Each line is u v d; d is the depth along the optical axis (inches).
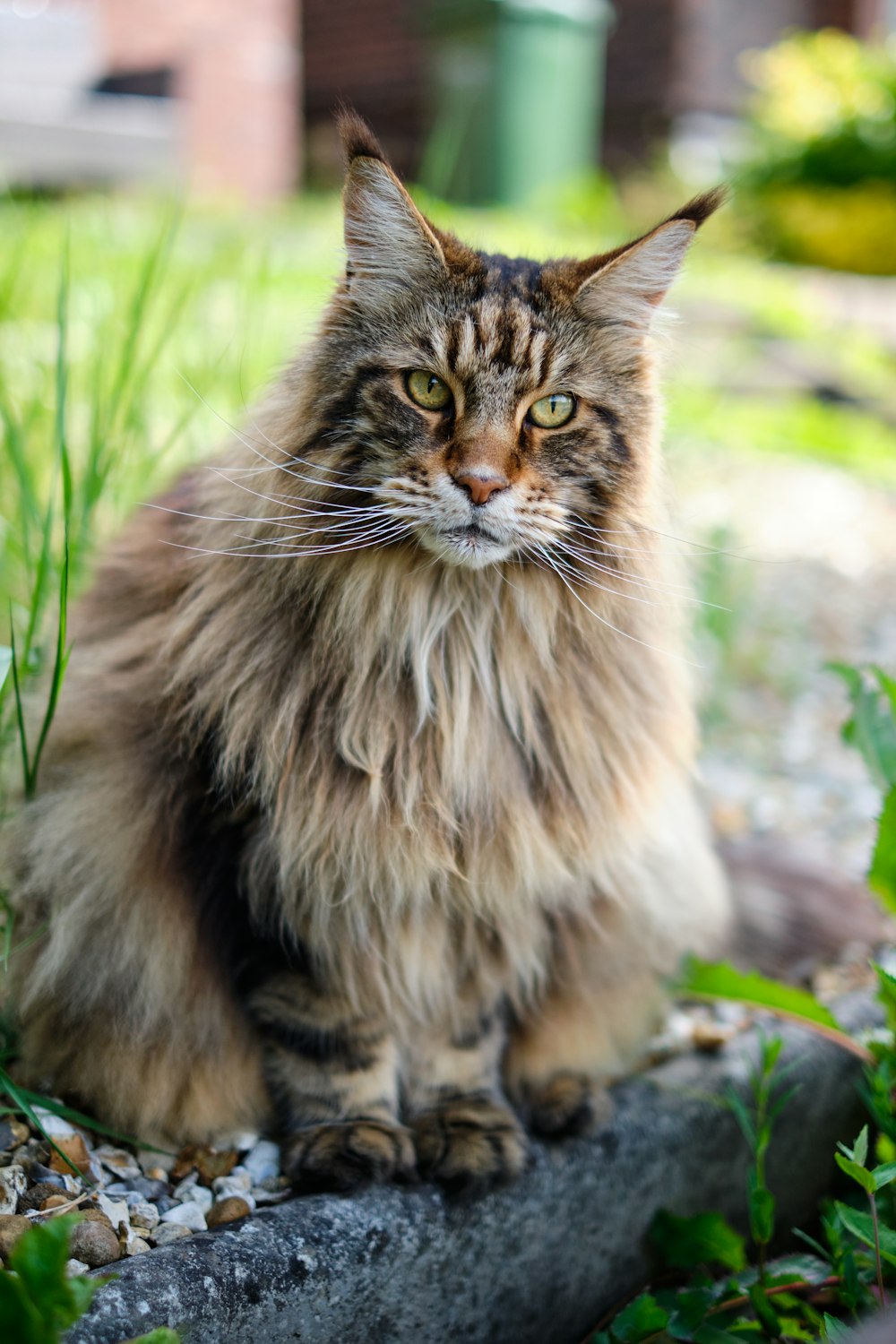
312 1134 44.3
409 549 44.0
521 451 44.1
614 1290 46.1
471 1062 45.6
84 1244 41.2
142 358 66.3
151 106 146.6
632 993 47.5
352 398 44.1
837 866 56.2
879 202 194.5
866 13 242.4
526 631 44.5
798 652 74.1
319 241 124.8
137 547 47.3
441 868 43.9
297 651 44.1
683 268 45.6
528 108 166.7
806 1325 44.0
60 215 106.9
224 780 44.0
